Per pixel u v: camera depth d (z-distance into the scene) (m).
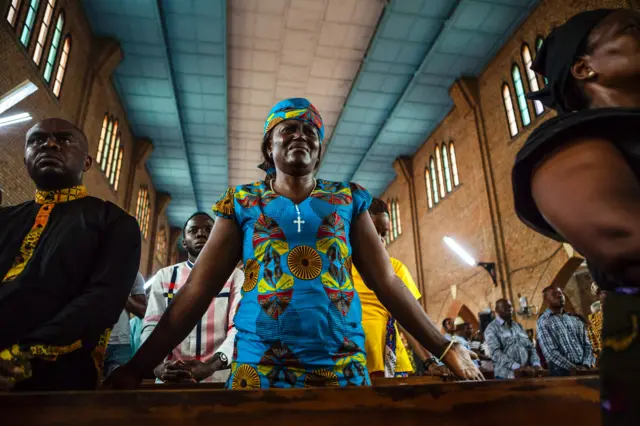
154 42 13.20
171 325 1.60
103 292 1.69
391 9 12.20
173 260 28.89
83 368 1.61
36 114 9.84
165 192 23.48
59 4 10.56
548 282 11.30
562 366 5.41
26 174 9.61
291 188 1.82
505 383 1.11
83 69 12.46
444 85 15.24
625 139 0.64
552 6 11.36
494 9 12.13
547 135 0.67
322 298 1.54
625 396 0.58
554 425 1.10
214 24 12.73
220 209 1.79
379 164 20.36
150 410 0.95
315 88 15.74
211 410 0.97
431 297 17.44
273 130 1.90
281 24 13.01
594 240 0.60
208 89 15.53
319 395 1.01
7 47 8.41
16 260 1.79
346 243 1.71
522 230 12.42
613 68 0.76
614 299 0.64
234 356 1.61
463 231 15.29
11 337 1.58
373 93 15.70
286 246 1.62
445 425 1.05
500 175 13.45
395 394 1.04
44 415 0.93
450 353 1.62
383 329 3.35
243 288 1.66
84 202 2.00
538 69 0.94
